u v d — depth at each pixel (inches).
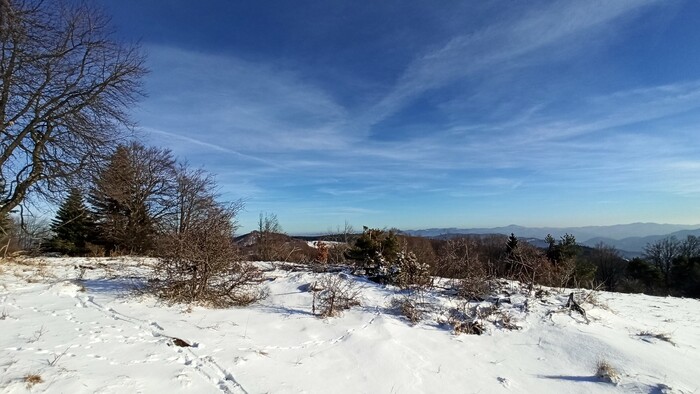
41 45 466.3
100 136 527.5
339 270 465.4
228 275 330.0
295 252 683.4
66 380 155.5
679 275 1611.7
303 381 186.9
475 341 262.8
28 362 170.1
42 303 287.1
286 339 244.7
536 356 242.1
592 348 242.1
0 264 451.5
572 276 560.7
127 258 596.4
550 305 324.8
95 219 1066.7
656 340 269.7
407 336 260.5
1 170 487.8
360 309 311.9
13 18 424.2
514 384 204.1
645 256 1985.7
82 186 541.0
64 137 504.7
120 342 211.6
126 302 296.8
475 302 329.1
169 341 218.2
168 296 312.0
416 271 384.2
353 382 193.0
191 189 1024.2
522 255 422.6
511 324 285.6
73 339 208.2
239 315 287.7
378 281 402.6
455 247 450.0
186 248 309.7
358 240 567.8
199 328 247.6
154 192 1038.4
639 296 561.0
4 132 463.2
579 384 205.5
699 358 243.3
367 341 243.4
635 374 210.8
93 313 266.2
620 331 284.7
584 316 299.7
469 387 198.4
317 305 319.6
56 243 1040.8
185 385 167.0
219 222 330.6
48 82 482.0
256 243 727.7
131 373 172.1
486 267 404.2
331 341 245.9
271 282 396.5
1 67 442.6
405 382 197.0
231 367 190.5
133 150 973.8
